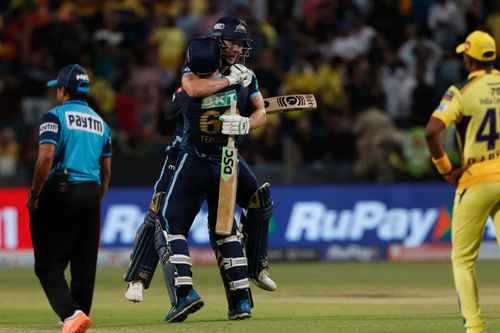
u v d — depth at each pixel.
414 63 75.69
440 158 25.77
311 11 79.25
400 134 64.56
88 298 28.73
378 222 63.44
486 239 62.47
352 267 58.91
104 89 70.56
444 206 63.62
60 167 27.91
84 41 72.31
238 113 30.94
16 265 61.28
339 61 72.12
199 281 50.81
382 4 78.31
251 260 32.34
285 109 32.81
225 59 30.66
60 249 27.88
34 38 72.38
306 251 62.75
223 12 76.38
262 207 31.78
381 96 71.00
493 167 25.55
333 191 63.25
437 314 33.31
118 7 75.75
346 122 69.94
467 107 25.62
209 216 31.64
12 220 61.41
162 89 71.56
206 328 29.14
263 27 73.19
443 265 59.69
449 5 78.81
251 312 34.75
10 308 37.50
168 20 75.31
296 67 71.25
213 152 30.61
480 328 25.25
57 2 76.38
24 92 70.69
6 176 62.12
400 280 50.09
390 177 63.81
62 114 27.98
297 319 31.78
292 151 63.19
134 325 30.38
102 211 62.06
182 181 30.56
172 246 30.59
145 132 68.62
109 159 29.45
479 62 26.09
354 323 30.28
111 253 61.91
